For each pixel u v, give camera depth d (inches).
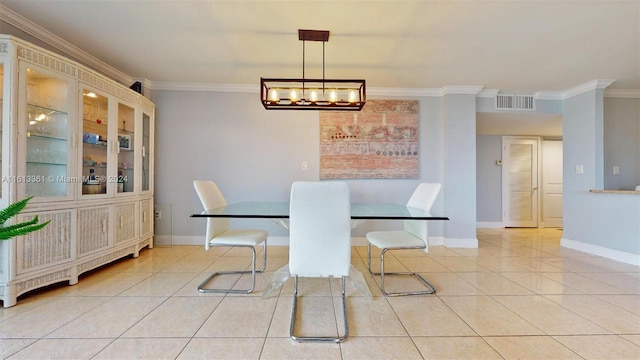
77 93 92.5
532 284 94.2
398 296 84.8
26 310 73.5
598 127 137.9
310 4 80.0
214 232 95.0
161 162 146.8
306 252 68.2
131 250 120.8
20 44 76.7
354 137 150.9
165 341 60.0
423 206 98.0
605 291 88.2
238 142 149.1
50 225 84.6
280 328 65.9
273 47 105.6
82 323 67.1
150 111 135.4
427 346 59.3
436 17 85.7
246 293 86.2
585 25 89.6
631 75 130.5
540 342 60.7
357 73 130.1
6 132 75.0
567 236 149.7
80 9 82.7
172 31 94.9
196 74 133.2
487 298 83.2
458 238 148.3
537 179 218.4
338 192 66.3
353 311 75.1
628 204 120.7
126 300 80.3
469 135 148.3
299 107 106.0
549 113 157.2
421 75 132.4
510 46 103.6
